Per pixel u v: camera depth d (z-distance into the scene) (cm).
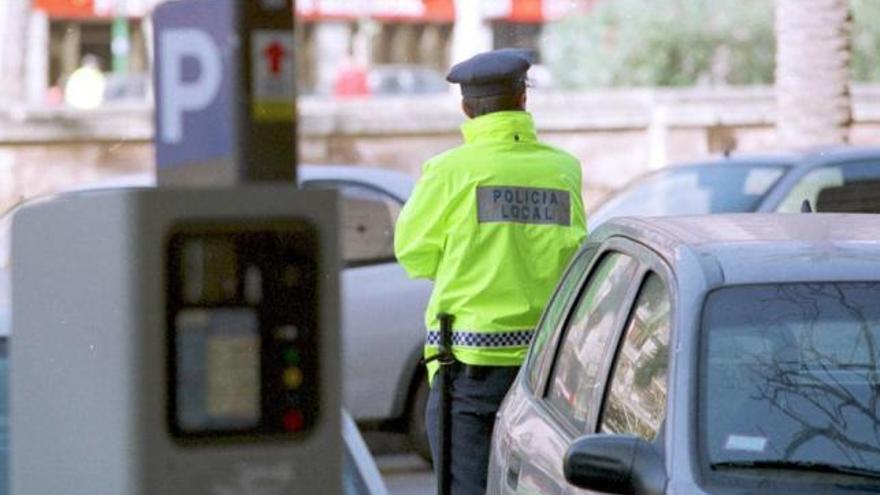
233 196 617
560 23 6738
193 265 617
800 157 2542
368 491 1045
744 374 1070
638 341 1163
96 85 5203
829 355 1089
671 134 4578
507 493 1316
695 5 6397
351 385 2427
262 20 653
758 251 1171
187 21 668
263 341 622
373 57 9825
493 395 1551
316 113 4428
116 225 623
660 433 1053
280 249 622
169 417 614
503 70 1545
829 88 3625
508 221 1546
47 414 708
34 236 712
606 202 2706
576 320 1351
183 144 674
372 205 2481
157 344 612
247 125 651
